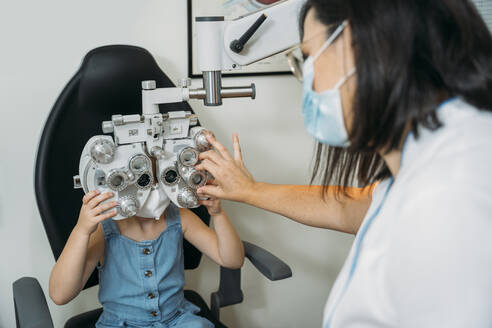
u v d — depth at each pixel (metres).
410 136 0.59
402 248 0.52
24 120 1.20
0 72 1.16
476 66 0.54
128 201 0.92
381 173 0.74
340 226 0.96
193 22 1.30
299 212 0.97
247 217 1.55
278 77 1.46
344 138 0.64
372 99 0.55
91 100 1.05
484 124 0.54
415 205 0.52
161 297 1.12
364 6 0.54
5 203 1.23
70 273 0.96
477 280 0.47
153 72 1.11
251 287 1.63
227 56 0.92
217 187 0.97
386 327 0.58
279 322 1.71
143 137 0.93
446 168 0.52
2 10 1.13
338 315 0.64
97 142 0.88
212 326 1.10
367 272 0.59
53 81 1.21
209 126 1.42
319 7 0.60
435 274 0.48
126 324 1.09
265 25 0.90
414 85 0.54
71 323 1.17
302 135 1.55
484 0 1.48
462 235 0.47
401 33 0.53
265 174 1.53
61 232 1.07
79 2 1.20
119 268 1.10
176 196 0.99
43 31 1.18
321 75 0.62
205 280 1.55
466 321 0.47
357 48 0.55
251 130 1.47
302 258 1.67
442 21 0.53
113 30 1.25
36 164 1.04
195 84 1.36
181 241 1.20
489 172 0.50
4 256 1.26
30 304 0.92
